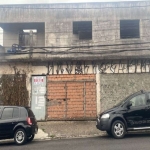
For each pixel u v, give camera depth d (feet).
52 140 37.32
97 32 65.57
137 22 66.85
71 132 42.86
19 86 55.47
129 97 37.60
